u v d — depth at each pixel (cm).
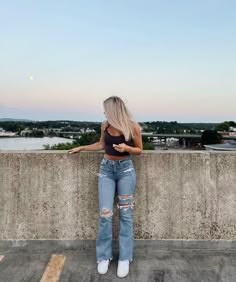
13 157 337
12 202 339
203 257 313
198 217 333
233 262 301
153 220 335
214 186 331
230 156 329
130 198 292
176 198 333
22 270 289
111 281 268
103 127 296
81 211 338
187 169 331
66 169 336
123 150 273
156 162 332
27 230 340
